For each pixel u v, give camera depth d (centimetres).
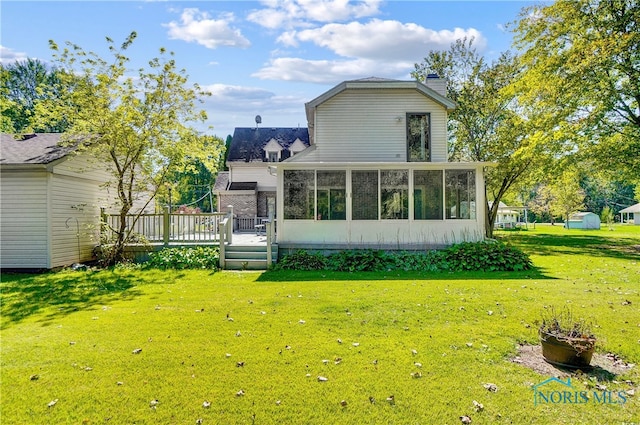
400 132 1538
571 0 1677
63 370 414
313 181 1242
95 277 1008
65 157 1143
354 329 545
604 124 1792
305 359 439
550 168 1928
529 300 709
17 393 364
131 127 1159
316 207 1241
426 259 1148
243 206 2581
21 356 453
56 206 1146
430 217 1239
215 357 446
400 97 1543
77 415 328
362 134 1541
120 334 531
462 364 423
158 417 324
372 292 789
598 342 482
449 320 586
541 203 4612
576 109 1762
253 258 1185
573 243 2062
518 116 2252
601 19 1630
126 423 316
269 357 445
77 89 1126
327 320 589
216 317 611
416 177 1242
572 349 409
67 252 1195
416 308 655
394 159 1533
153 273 1066
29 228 1125
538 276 993
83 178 1279
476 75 2492
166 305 700
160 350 470
